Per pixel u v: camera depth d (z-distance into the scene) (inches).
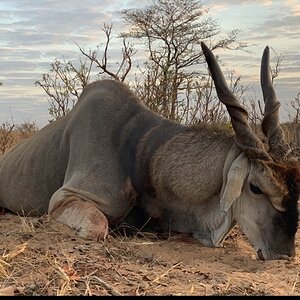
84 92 133.0
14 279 74.9
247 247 111.1
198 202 107.3
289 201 99.0
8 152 151.8
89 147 118.1
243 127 100.3
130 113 121.0
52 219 109.7
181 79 291.7
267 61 112.9
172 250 101.3
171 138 110.7
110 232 110.2
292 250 98.9
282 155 102.1
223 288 76.6
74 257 84.9
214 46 451.8
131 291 72.9
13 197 140.8
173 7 436.5
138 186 112.7
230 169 100.3
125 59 255.1
